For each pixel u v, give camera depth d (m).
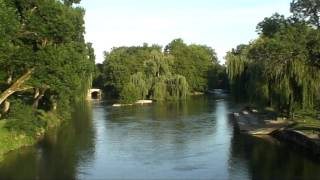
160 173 37.00
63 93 54.81
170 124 67.00
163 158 42.59
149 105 103.81
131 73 127.62
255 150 45.84
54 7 44.62
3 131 47.03
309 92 54.78
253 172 37.06
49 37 46.09
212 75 162.50
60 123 67.94
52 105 69.62
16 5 44.69
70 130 60.78
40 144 49.47
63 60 48.25
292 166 38.81
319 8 51.94
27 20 43.94
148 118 75.56
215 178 35.38
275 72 56.78
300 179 34.78
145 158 42.62
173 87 118.56
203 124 66.75
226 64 98.50
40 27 44.09
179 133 57.81
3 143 44.47
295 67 55.03
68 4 52.78
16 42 44.66
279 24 61.06
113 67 129.62
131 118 75.81
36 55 44.56
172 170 37.94
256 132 56.69
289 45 55.03
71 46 52.50
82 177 35.88
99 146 48.66
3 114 51.88
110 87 138.25
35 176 36.00
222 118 74.75
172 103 109.31
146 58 130.38
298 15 54.53
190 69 150.25
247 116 72.69
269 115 68.56
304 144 45.81
